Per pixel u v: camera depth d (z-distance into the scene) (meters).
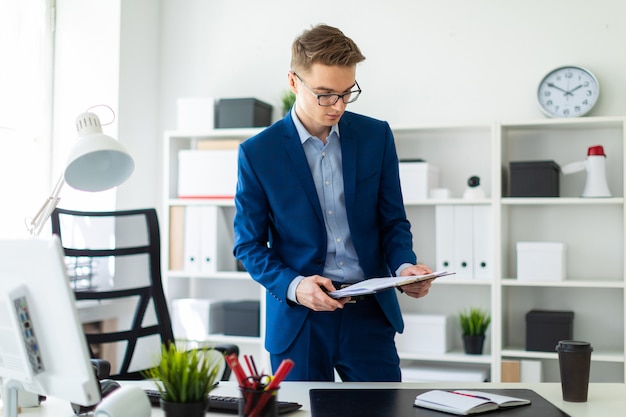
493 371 3.45
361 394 1.64
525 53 3.72
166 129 4.26
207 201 3.89
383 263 2.17
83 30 3.98
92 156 1.92
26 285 1.29
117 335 2.55
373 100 3.92
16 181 3.80
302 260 2.05
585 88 3.54
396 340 3.64
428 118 3.85
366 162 2.09
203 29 4.22
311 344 2.01
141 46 4.11
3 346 1.35
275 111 4.11
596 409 1.53
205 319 3.89
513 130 3.73
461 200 3.53
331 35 1.91
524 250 3.44
